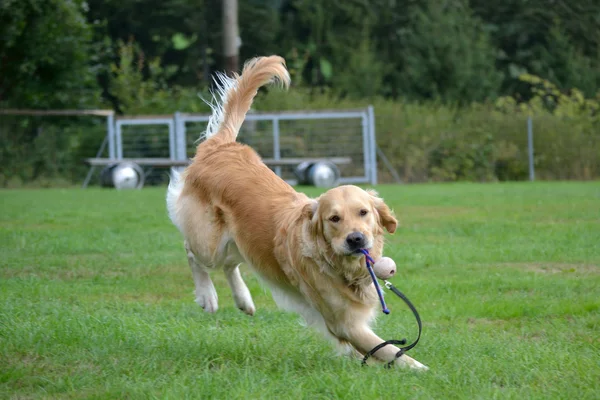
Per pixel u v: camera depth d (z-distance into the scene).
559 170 28.34
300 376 4.94
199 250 6.59
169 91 28.97
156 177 26.09
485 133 27.88
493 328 6.41
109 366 5.06
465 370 4.95
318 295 5.33
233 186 6.25
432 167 27.58
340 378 4.75
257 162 6.49
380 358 5.23
